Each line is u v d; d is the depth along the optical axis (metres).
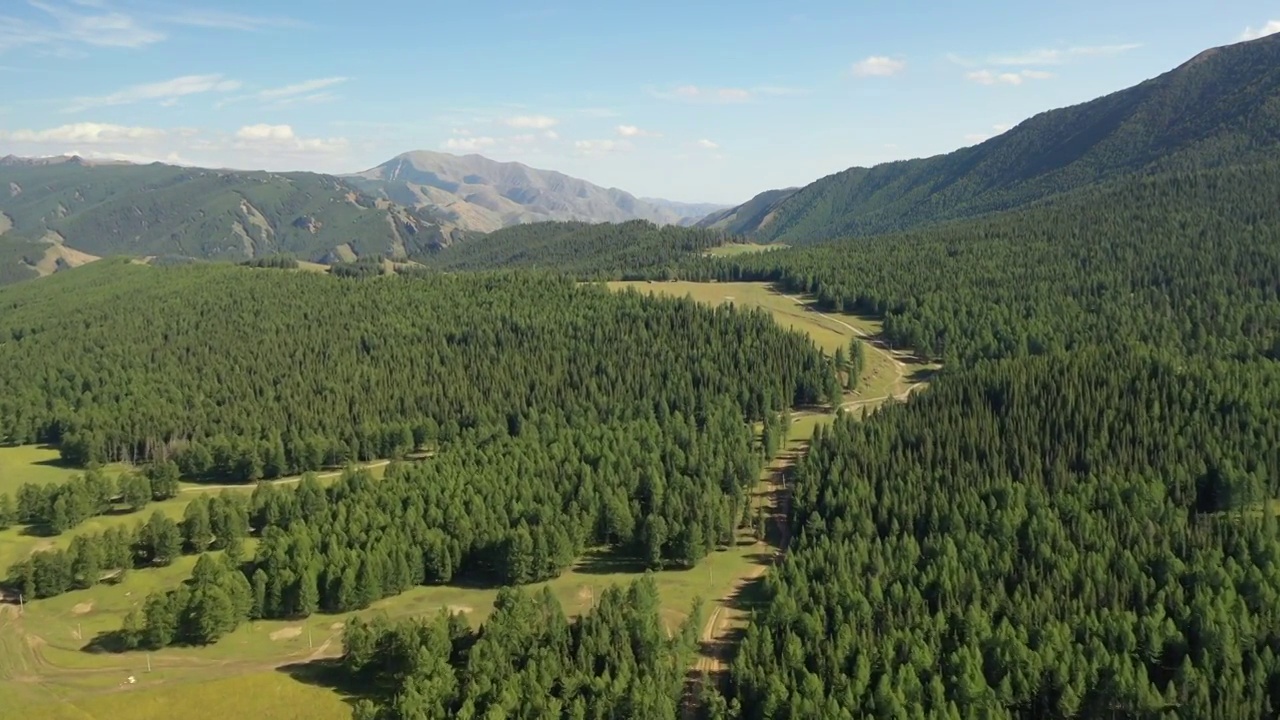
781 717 120.56
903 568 152.00
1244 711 112.81
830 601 144.00
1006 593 143.88
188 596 159.75
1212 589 136.00
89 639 160.25
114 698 140.25
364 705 129.38
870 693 122.19
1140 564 145.12
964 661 124.69
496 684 127.69
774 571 159.75
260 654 152.62
